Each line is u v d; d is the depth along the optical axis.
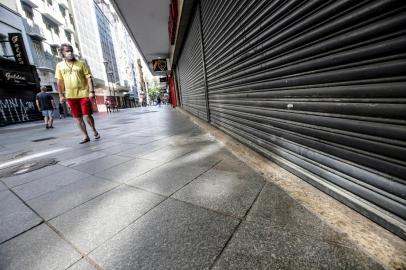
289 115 1.87
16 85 16.06
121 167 2.71
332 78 1.33
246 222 1.31
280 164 2.10
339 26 1.23
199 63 5.75
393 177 1.05
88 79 4.65
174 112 13.30
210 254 1.08
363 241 1.04
